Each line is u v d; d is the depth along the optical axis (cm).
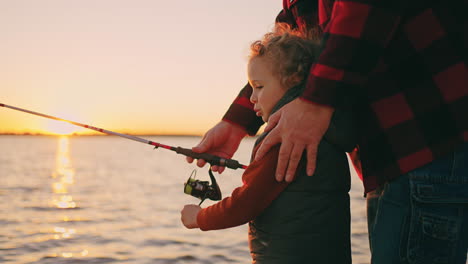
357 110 153
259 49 164
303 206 153
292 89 159
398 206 142
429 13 138
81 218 974
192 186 205
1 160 3769
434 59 139
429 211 138
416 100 141
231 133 213
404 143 142
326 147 154
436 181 137
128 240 746
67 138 14175
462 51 139
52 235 769
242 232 809
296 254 154
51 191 1526
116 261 607
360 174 177
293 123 142
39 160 3869
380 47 135
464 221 138
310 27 187
